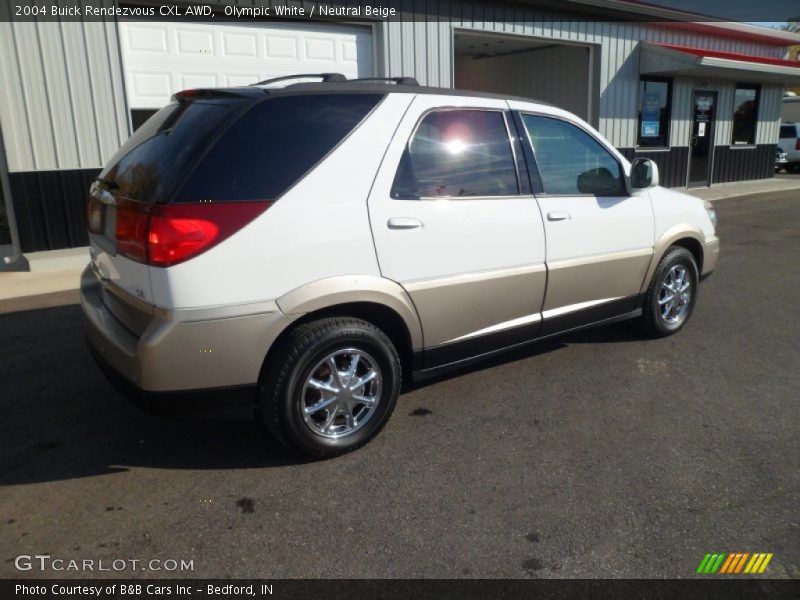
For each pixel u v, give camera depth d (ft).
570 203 14.21
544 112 14.11
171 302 9.53
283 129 10.55
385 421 11.83
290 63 30.55
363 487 10.48
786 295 22.06
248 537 9.26
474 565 8.65
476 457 11.41
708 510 9.80
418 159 11.89
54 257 25.31
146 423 12.78
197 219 9.58
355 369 11.28
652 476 10.75
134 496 10.27
